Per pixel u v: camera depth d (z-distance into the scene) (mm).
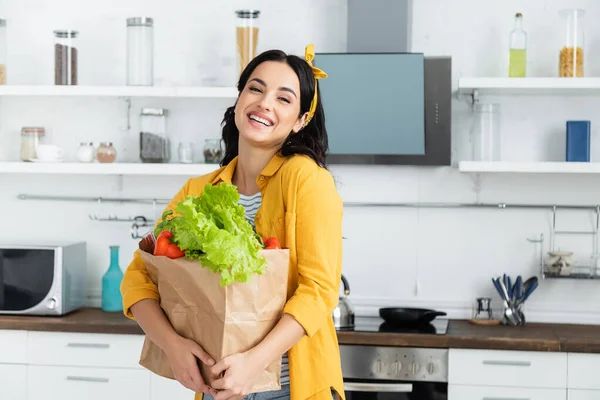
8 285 3775
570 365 3354
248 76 1975
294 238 1832
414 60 3740
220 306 1658
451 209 3961
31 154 4020
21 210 4246
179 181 4160
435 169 3971
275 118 1898
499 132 3754
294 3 4023
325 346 1853
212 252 1590
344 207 4004
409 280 3986
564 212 3908
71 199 4207
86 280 4188
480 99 3947
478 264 3953
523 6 3922
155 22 4121
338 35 3998
